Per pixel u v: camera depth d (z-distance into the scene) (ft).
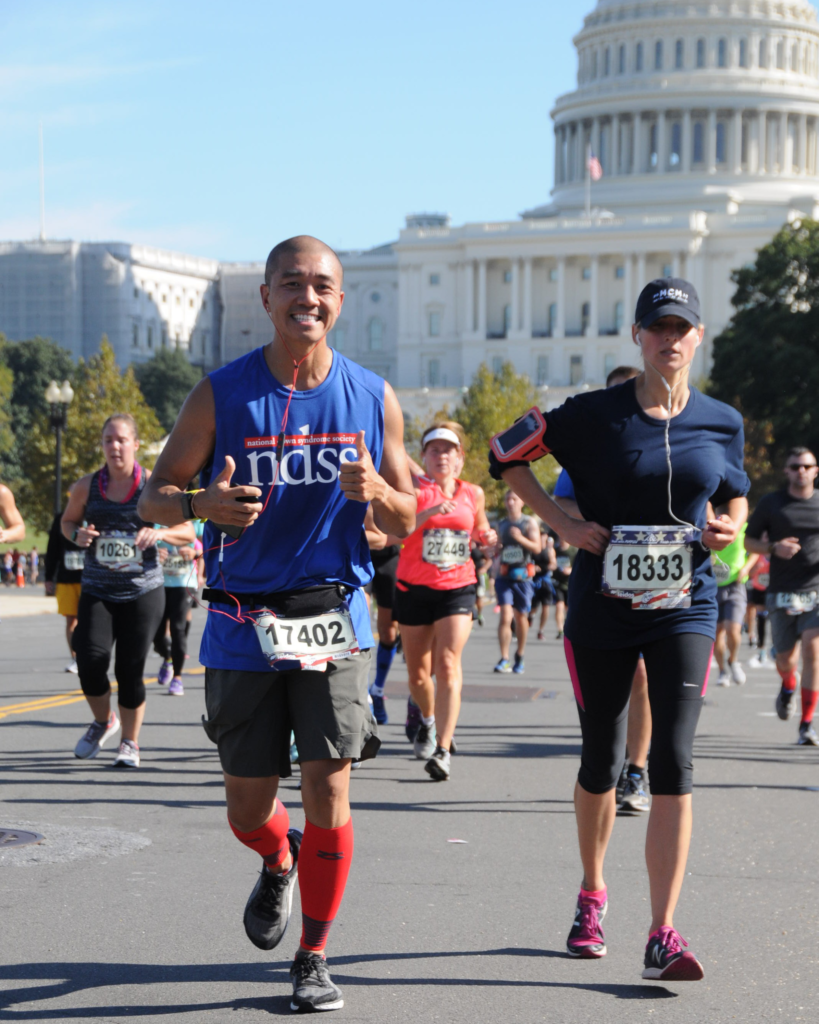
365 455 14.28
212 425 14.49
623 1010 14.30
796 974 15.66
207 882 19.69
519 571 57.36
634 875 20.58
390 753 33.09
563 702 45.55
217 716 14.52
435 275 429.79
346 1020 13.89
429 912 18.28
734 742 35.94
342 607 14.52
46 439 195.00
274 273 14.35
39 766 29.53
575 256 412.77
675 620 15.81
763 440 242.58
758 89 426.92
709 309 402.11
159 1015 14.01
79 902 18.48
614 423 16.11
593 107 434.30
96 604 29.12
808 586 35.68
